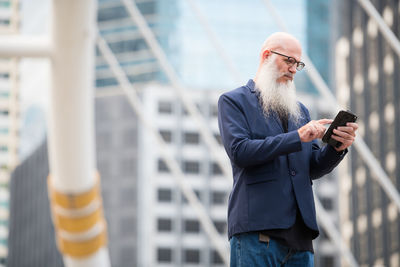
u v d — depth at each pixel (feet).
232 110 18.04
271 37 18.48
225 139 17.83
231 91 18.45
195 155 387.14
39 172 396.37
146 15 391.86
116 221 385.91
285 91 18.03
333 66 388.57
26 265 407.03
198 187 384.68
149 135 386.32
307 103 381.81
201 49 392.68
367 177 351.46
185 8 393.50
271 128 17.95
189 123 389.60
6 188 414.62
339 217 368.27
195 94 390.42
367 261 349.20
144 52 391.04
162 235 380.37
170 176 386.32
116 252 383.86
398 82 344.90
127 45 392.68
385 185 75.05
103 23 396.16
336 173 371.15
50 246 387.34
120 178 389.19
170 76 92.58
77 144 46.78
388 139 345.92
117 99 392.47
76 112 44.04
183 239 380.37
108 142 392.27
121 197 387.96
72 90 42.65
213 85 392.27
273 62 18.15
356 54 370.53
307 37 392.27
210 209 383.24
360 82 367.25
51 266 386.32
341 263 368.27
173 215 382.83
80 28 39.29
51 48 40.37
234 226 17.47
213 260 377.91
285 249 17.20
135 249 380.78
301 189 17.56
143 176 384.27
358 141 77.56
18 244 413.39
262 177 17.46
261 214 17.17
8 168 410.72
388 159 344.90
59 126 45.24
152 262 377.91
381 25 68.69
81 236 55.21
